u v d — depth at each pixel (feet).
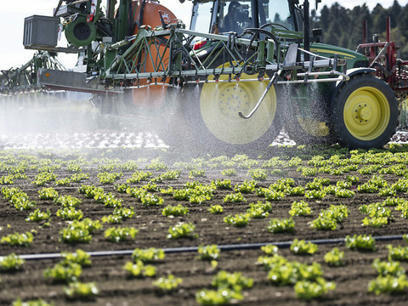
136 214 32.86
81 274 20.59
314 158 62.08
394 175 50.67
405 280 19.42
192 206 35.47
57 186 43.68
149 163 59.93
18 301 16.39
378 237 26.94
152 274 20.52
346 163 56.80
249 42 61.67
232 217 30.35
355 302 17.98
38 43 74.84
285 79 62.39
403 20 520.83
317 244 25.80
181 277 20.45
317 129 70.38
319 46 73.31
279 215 32.63
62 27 76.28
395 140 96.02
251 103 62.90
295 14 69.97
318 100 65.82
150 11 76.02
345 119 67.21
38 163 59.67
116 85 73.31
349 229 28.68
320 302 17.95
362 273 20.84
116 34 76.84
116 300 17.99
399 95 92.22
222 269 21.44
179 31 65.46
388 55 89.66
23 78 88.53
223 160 61.16
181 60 66.74
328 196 39.83
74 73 71.00
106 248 24.56
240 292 18.74
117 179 47.67
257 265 21.93
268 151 69.82
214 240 26.16
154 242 25.70
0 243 25.14
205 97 63.82
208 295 17.37
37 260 22.77
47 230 28.07
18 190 40.55
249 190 41.68
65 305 17.52
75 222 28.25
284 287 19.30
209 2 69.82
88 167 56.54
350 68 74.28
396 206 35.60
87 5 75.46
